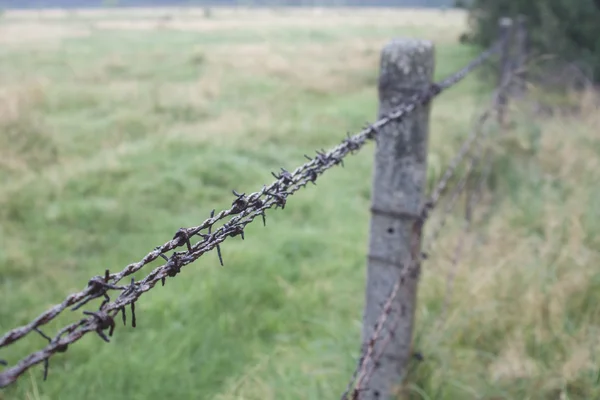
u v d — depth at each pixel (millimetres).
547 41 7137
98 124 6840
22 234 3875
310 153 5973
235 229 1124
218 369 2578
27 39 19219
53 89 8906
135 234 3975
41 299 3080
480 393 2184
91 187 4715
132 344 2678
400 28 23922
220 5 87750
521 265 2836
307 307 3062
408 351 2082
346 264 3500
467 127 5664
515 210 3561
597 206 3400
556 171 4164
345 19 37969
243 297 3105
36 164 5246
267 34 21250
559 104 5906
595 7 7227
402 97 1857
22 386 2334
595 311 2549
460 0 11391
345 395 1696
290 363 2572
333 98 8859
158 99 8078
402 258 1967
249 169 5270
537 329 2391
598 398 2088
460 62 10977
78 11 61031
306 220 4289
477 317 2541
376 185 1937
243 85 9602
